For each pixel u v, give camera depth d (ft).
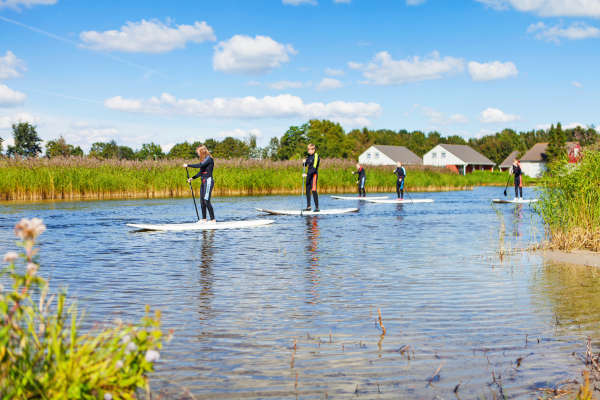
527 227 46.09
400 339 14.90
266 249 32.53
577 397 10.43
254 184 104.99
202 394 11.13
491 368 12.74
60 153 180.65
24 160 87.92
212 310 17.89
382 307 18.44
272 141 280.51
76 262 27.48
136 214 57.52
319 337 15.08
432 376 12.23
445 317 17.15
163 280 22.88
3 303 8.21
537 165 272.31
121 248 32.76
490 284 22.18
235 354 13.61
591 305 18.61
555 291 20.81
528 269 25.67
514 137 401.49
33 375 8.26
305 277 23.72
